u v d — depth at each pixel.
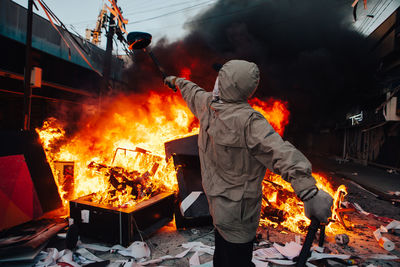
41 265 2.41
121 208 2.98
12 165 2.88
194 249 2.96
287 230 3.66
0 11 7.82
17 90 9.02
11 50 8.49
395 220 4.33
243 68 1.24
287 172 1.04
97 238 3.03
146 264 2.60
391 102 10.31
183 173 3.69
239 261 1.34
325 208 1.02
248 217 1.29
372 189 7.17
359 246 3.26
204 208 3.44
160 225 3.46
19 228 2.81
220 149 1.26
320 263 2.78
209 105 1.38
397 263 2.82
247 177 1.25
